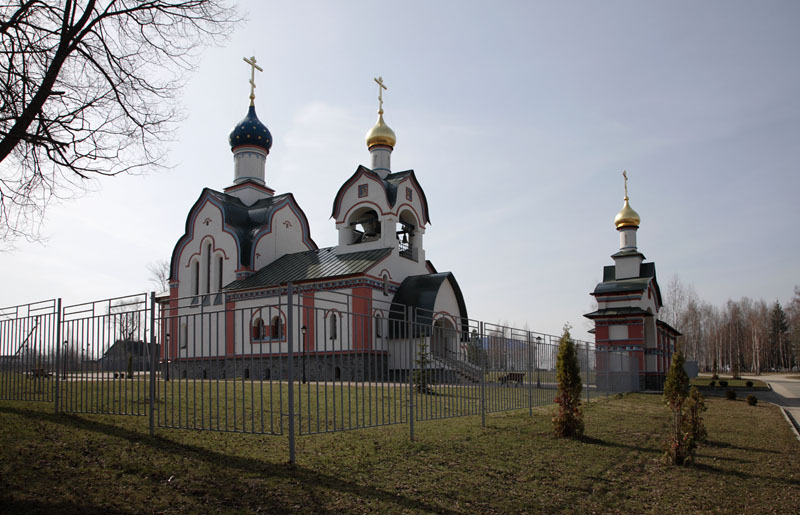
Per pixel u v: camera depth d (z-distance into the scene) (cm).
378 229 3694
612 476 940
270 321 927
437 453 1010
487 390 1530
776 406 2442
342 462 880
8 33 983
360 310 3053
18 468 735
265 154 4275
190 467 793
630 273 3922
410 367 1141
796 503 802
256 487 723
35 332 1317
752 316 8756
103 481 712
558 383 1352
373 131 3769
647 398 2706
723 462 1084
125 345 1120
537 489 828
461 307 3522
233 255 3638
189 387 1873
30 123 966
